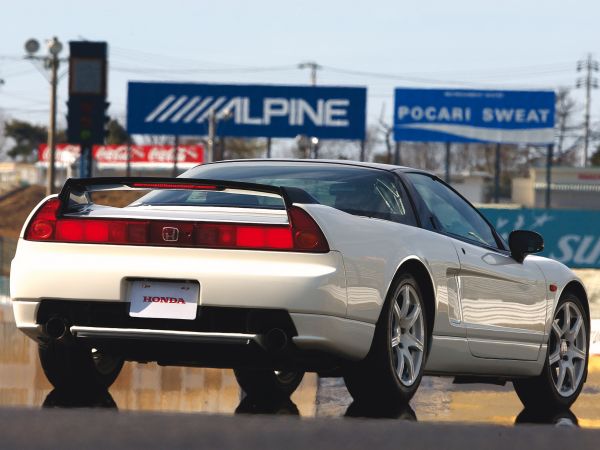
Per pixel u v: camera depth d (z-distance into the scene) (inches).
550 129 7298.2
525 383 1051.3
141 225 789.9
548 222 4611.2
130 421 525.0
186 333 775.1
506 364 986.7
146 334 780.6
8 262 6437.0
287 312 771.4
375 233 826.2
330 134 7470.5
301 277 769.6
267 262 775.7
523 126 7313.0
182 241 782.5
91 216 804.0
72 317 805.9
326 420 547.5
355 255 795.4
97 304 797.2
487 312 959.0
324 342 778.2
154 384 1066.7
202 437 485.1
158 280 787.4
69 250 802.2
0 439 471.2
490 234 1015.6
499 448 482.6
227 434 494.9
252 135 7554.1
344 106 7460.6
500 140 7332.7
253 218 791.1
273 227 779.4
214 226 780.6
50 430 495.8
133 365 1216.2
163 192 876.6
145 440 474.0
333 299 776.3
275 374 1021.2
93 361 890.1
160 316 783.1
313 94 7480.3
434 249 887.1
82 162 4891.7
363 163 933.8
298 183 884.0
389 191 893.2
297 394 1037.2
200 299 775.1
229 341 771.4
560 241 4608.8
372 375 828.0
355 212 854.5
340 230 794.2
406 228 870.4
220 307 775.7
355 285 793.6
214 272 773.3
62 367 872.3
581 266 4589.1
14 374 1114.1
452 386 1137.4
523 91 7303.2
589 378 1312.7
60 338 812.6
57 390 912.3
